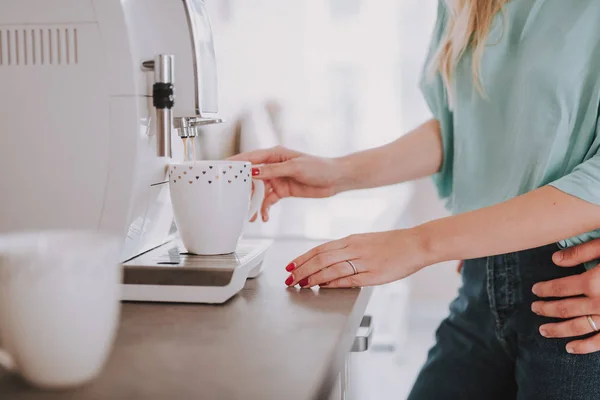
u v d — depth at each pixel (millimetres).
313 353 548
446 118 1279
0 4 759
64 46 760
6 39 765
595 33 949
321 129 2959
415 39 2893
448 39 1176
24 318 445
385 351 2832
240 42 2926
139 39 786
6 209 786
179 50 861
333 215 2941
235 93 2930
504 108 1087
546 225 853
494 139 1112
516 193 1063
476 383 1179
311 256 826
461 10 1123
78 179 775
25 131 774
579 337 976
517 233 847
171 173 828
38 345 449
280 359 532
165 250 902
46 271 444
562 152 987
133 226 816
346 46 2914
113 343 576
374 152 1270
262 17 2914
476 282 1147
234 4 2910
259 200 965
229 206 828
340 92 2939
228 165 823
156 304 733
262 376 492
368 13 2898
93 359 469
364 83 2934
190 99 870
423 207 2932
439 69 1215
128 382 480
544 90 986
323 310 704
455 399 1196
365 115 2951
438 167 1316
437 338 1281
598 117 951
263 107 2939
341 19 2904
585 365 973
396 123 2945
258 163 1197
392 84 2926
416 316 3035
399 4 2879
